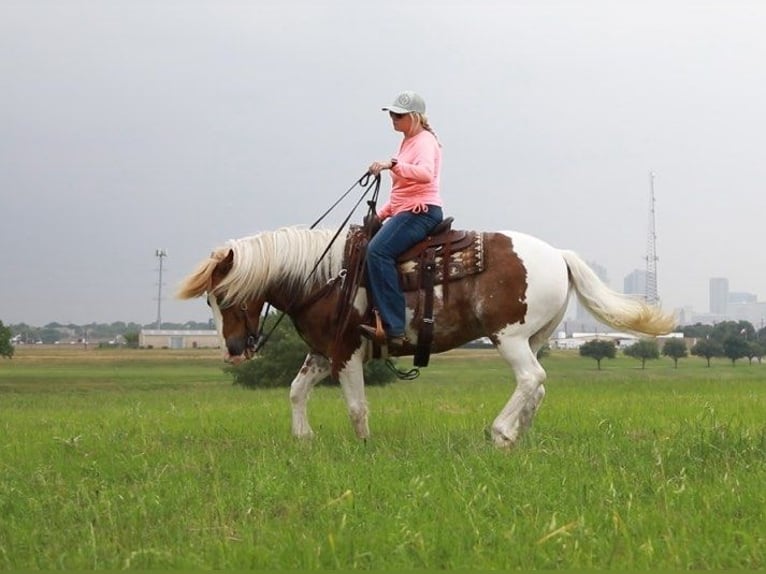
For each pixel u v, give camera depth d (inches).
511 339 348.2
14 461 348.2
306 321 366.3
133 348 5098.4
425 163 346.6
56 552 209.5
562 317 364.2
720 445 313.4
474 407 566.6
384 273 345.4
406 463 295.6
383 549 201.5
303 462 305.7
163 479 286.7
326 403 640.4
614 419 445.4
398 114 352.2
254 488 262.5
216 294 368.2
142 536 219.6
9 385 1752.0
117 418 544.7
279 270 364.2
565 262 362.0
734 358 2763.3
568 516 226.5
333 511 235.1
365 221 359.3
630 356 2923.2
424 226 349.4
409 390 1013.8
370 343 362.9
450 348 359.6
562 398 666.2
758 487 250.4
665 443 331.9
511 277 345.7
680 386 914.1
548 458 305.9
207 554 201.5
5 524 235.9
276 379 1416.1
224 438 406.0
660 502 239.0
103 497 258.5
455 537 206.5
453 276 346.9
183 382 1845.5
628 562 190.1
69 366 2933.1
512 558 194.5
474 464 293.3
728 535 204.4
